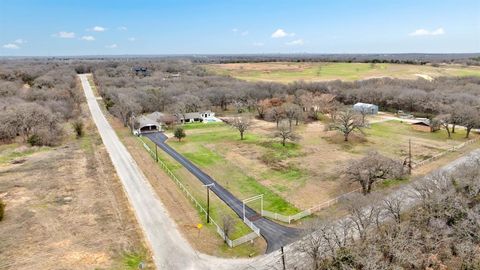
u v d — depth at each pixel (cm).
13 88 12700
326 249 3241
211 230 4238
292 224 4356
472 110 8869
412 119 10638
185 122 10675
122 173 6141
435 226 3562
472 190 4028
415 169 6038
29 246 3791
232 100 12950
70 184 5606
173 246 3888
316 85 14438
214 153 7344
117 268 3422
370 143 7888
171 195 5238
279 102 11688
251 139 8444
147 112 11944
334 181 5694
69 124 10012
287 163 6638
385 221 3819
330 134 8769
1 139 8288
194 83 15538
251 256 3694
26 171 6172
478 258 3152
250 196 5222
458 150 7231
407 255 3042
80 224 4309
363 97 12938
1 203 4400
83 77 19938
